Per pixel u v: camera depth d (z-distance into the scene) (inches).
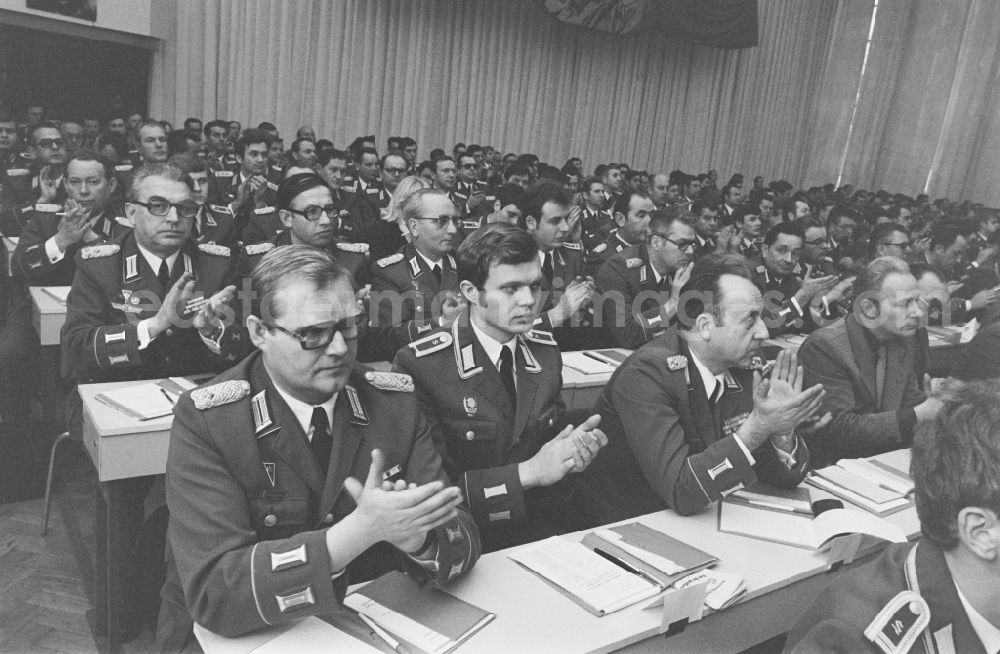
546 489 82.2
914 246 219.1
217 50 302.5
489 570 55.7
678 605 49.8
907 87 437.7
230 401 52.5
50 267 132.0
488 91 387.5
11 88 263.1
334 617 49.1
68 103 277.0
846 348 95.7
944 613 32.9
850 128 462.3
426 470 58.5
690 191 386.6
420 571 53.9
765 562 59.4
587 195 254.4
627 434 71.6
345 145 342.6
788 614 58.7
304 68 323.3
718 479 65.1
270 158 254.2
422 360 76.4
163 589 57.8
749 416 65.8
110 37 279.3
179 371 99.6
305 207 122.5
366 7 337.1
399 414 58.6
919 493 33.9
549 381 79.7
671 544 59.9
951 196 422.6
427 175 290.5
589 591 52.6
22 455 121.5
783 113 480.7
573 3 371.2
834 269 209.8
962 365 91.6
